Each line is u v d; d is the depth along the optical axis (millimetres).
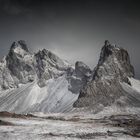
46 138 77438
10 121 103438
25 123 102812
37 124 102688
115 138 83938
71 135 84312
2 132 81250
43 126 98438
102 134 89188
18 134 80125
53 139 76812
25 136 78250
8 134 79000
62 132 88875
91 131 94000
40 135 81125
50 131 89375
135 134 95188
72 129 95938
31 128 91750
